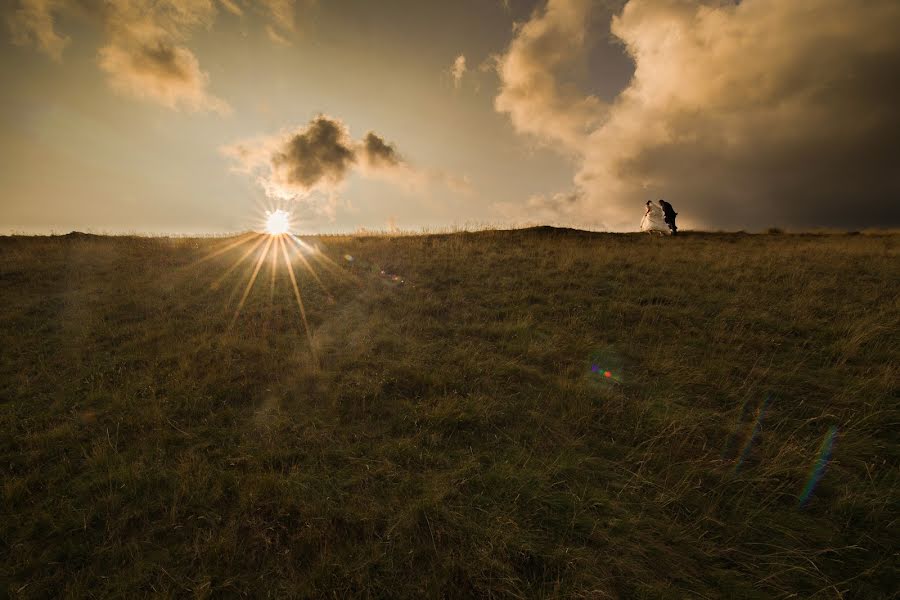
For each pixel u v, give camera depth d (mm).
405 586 2895
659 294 9125
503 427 4680
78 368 6148
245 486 3703
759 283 9812
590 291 9539
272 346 6781
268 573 3010
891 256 12680
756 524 3387
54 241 16406
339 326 7562
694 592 2857
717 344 6652
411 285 9977
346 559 3080
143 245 15516
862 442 4215
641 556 3111
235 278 10641
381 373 5766
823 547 3188
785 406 4965
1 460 4215
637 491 3746
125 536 3344
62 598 2863
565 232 20359
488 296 9234
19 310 8461
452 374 5699
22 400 5383
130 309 8594
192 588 2889
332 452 4234
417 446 4305
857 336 6473
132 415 4883
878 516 3395
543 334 7164
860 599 2824
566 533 3311
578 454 4219
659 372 5855
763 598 2818
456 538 3238
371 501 3607
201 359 6254
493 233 19781
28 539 3305
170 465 4086
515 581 2898
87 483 3848
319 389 5379
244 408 5090
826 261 12055
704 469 3928
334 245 15344
